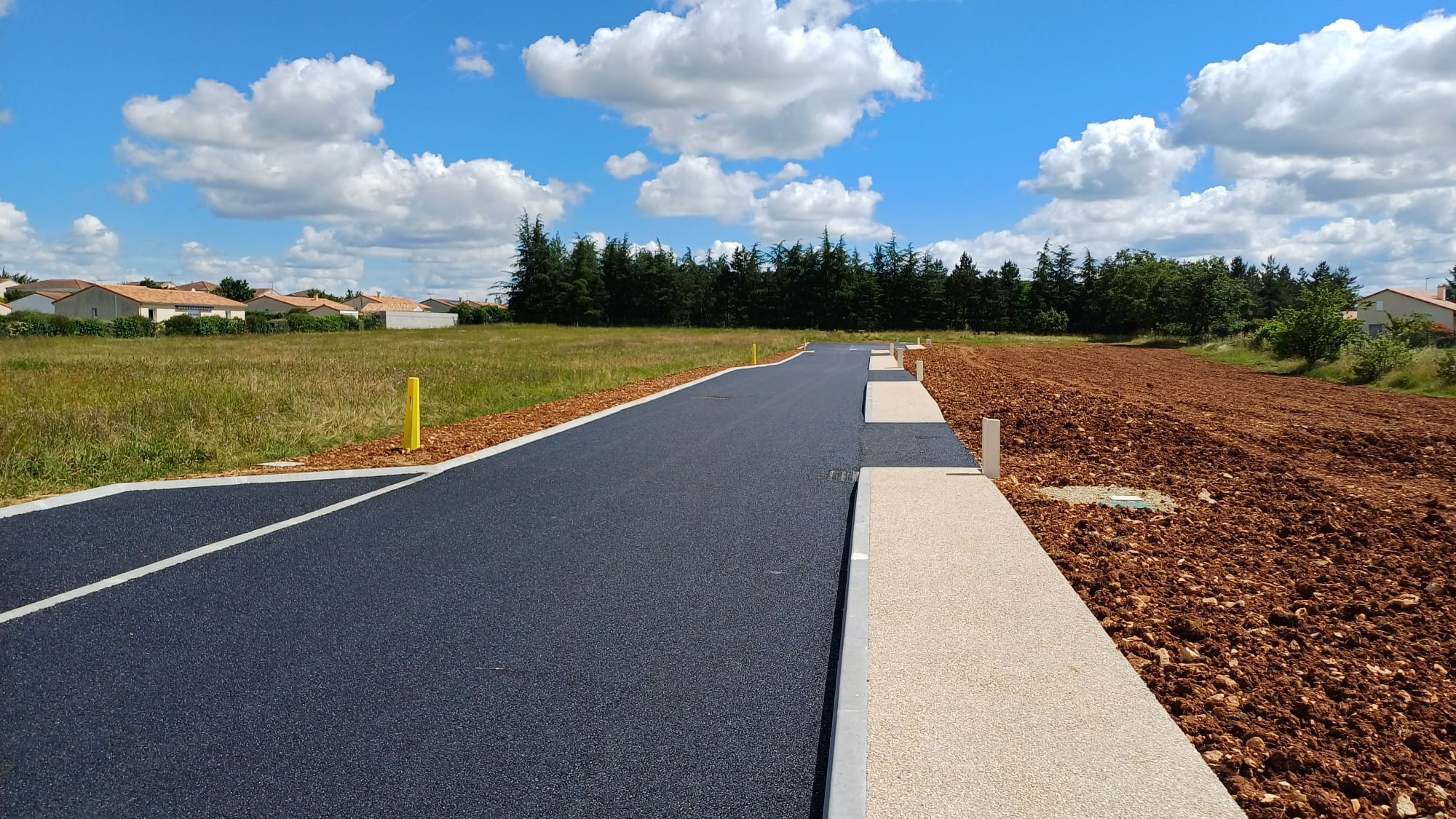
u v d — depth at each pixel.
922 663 4.05
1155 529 7.00
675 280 102.62
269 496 7.96
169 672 4.04
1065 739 3.33
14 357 26.73
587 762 3.27
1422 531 7.10
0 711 3.62
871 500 7.60
